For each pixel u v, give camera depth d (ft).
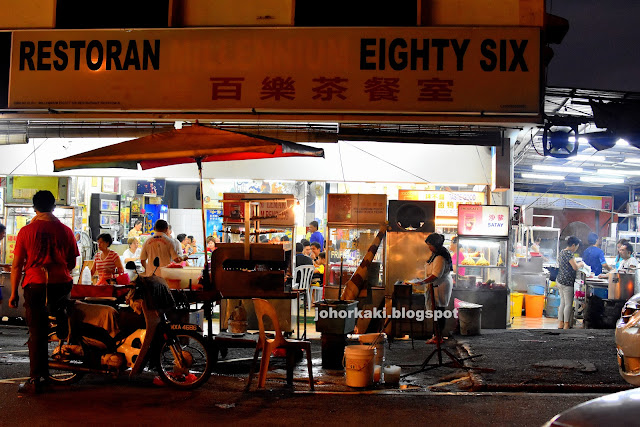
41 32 32.27
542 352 29.07
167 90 31.63
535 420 18.53
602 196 89.71
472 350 29.60
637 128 35.70
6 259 45.68
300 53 31.07
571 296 41.52
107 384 22.67
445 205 45.70
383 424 17.98
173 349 21.99
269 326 33.78
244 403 20.29
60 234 21.71
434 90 30.32
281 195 37.78
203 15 32.09
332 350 26.61
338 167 43.14
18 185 45.70
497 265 40.93
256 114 31.71
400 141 37.29
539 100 30.07
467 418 18.70
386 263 36.27
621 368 20.89
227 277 26.32
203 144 24.06
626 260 43.19
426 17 31.14
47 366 21.44
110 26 32.50
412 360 28.55
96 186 50.90
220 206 56.65
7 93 32.99
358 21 31.32
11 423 17.61
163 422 17.93
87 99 31.91
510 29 30.32
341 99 30.73
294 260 38.14
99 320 21.71
